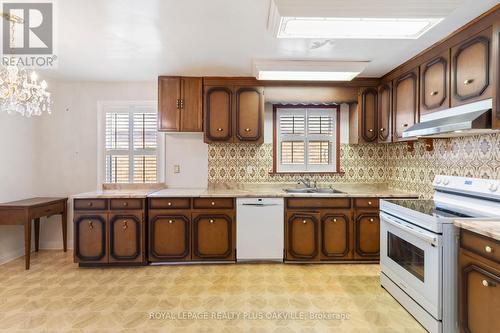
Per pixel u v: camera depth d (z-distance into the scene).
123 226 3.23
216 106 3.50
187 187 3.88
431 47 2.57
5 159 3.38
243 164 3.85
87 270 3.15
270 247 3.30
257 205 3.29
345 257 3.29
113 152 3.91
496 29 1.87
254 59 2.96
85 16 2.11
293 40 2.49
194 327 2.10
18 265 3.28
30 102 2.51
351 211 3.28
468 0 1.82
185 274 3.04
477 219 1.88
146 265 3.29
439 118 2.47
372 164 3.87
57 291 2.65
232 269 3.18
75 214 3.22
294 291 2.66
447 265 1.91
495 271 1.55
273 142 3.84
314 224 3.29
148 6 1.97
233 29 2.31
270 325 2.13
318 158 3.88
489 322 1.60
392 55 2.81
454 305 1.91
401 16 1.87
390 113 3.30
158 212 3.27
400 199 2.94
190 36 2.43
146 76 3.57
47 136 3.86
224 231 3.29
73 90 3.85
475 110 2.05
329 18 1.90
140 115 3.90
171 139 3.86
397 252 2.48
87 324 2.13
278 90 3.52
